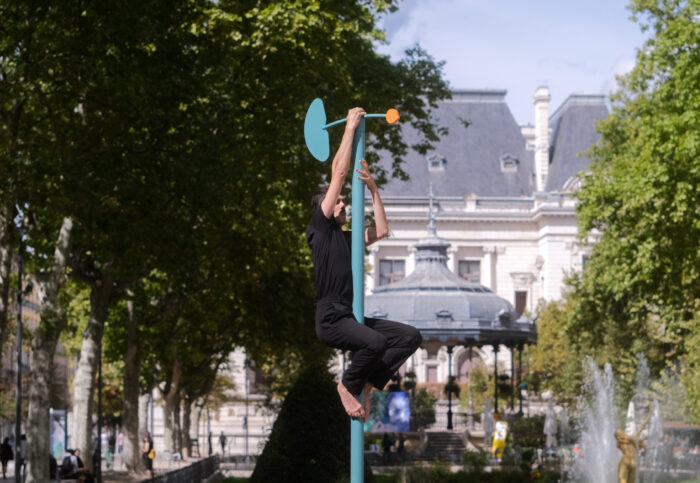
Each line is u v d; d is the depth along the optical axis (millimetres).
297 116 27703
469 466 35469
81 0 22219
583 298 51062
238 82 27859
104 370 68750
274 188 31469
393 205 122938
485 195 124625
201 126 25547
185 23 25484
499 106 129750
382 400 43188
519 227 123375
